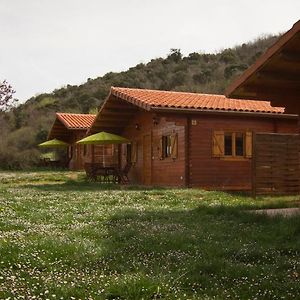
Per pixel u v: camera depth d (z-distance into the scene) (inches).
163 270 198.1
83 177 1101.1
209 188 761.0
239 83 416.2
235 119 801.6
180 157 778.2
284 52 359.3
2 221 336.5
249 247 244.2
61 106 2615.7
